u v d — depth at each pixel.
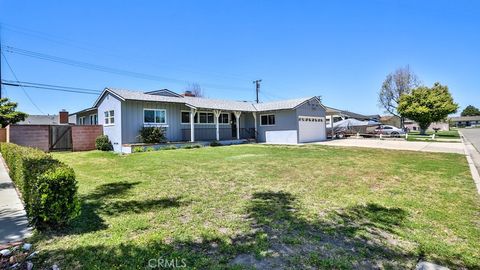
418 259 3.23
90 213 4.79
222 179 7.61
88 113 23.06
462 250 3.47
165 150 16.02
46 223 4.03
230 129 23.69
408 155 13.47
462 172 8.72
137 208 5.07
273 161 11.09
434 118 32.94
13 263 3.11
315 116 24.28
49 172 4.07
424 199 5.67
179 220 4.45
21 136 16.38
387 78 42.72
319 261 3.12
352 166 9.85
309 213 4.76
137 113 17.72
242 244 3.56
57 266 3.01
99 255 3.23
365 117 45.94
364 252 3.37
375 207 5.13
